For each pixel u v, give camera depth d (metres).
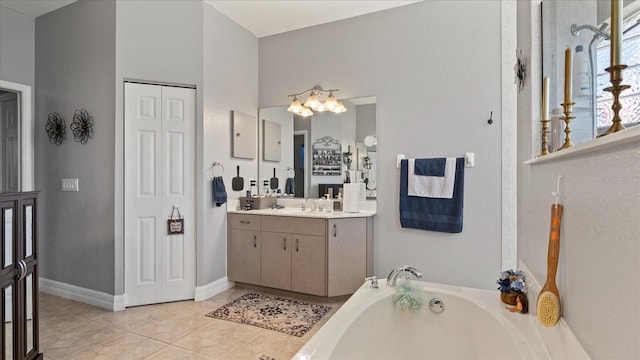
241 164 3.57
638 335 0.57
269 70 3.77
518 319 1.53
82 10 3.00
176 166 3.02
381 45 3.24
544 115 1.29
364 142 3.32
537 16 1.40
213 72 3.19
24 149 3.20
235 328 2.51
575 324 0.91
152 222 2.96
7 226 1.69
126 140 2.89
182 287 3.05
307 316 2.73
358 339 1.66
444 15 2.98
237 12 3.29
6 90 3.14
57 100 3.14
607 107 1.02
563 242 1.01
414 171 3.03
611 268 0.69
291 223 3.08
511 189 2.77
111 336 2.37
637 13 0.82
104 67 2.88
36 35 3.29
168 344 2.27
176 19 3.00
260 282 3.22
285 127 3.70
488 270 2.84
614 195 0.67
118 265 2.85
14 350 1.72
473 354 1.71
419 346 1.88
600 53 1.05
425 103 3.05
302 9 3.23
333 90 3.45
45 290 3.21
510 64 2.77
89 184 2.96
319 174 3.55
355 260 3.04
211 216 3.18
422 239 3.05
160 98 2.98
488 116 2.83
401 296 1.89
